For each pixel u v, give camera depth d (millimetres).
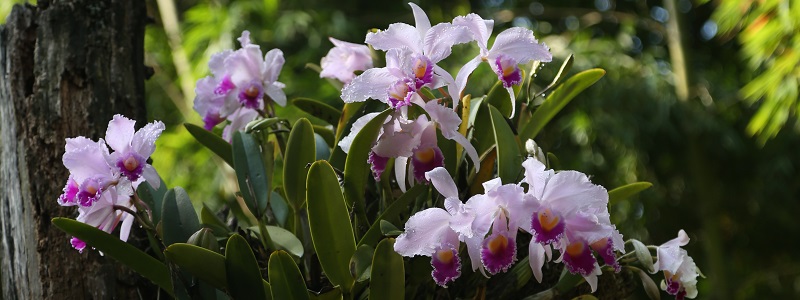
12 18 2389
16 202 2301
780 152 5469
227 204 2357
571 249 1909
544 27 5645
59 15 2385
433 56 1979
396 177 2029
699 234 5938
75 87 2354
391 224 1983
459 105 2076
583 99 5062
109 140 2000
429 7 5926
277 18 5199
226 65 2189
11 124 2338
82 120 2332
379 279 1930
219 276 1970
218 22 4754
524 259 2098
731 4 3990
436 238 1902
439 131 2037
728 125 5289
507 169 2033
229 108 2203
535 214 1882
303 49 5379
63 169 2293
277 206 2213
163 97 5250
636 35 5957
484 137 2131
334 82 2346
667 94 5020
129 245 2004
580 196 1897
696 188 4996
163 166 4703
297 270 1946
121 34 2436
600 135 5070
